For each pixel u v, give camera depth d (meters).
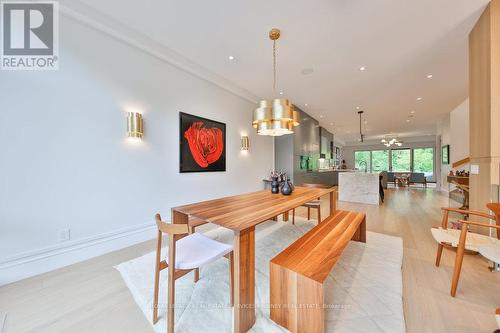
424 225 3.31
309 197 2.38
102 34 2.36
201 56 3.12
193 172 3.48
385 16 2.24
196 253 1.42
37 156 1.94
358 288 1.66
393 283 1.71
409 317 1.36
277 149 5.90
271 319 1.37
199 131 3.57
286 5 2.10
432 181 10.96
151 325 1.33
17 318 1.39
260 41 2.73
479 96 2.36
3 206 1.78
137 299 1.57
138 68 2.70
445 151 7.02
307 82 4.04
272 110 2.29
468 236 1.83
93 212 2.30
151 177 2.87
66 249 2.11
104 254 2.36
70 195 2.14
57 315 1.41
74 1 2.09
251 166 4.94
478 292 1.60
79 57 2.19
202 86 3.63
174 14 2.26
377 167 12.77
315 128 7.29
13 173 1.82
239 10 2.18
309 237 1.75
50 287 1.73
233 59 3.20
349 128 8.87
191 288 1.70
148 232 2.81
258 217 1.52
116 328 1.30
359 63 3.28
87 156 2.25
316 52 2.96
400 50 2.90
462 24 2.37
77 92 2.18
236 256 1.25
